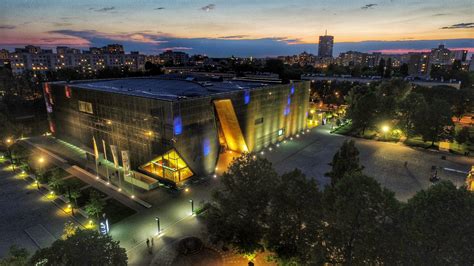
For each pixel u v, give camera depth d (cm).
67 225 3891
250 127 7462
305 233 3206
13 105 11012
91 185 5944
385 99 9025
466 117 11906
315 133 9906
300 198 3256
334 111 13088
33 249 4019
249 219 3631
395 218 2692
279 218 3384
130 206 5166
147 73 17912
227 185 3847
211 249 4041
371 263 2661
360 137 9362
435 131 8000
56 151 8025
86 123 7619
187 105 5609
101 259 2544
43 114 11150
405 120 8775
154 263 3791
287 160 7338
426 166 6838
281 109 8619
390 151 7944
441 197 2580
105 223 4178
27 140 8994
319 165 6994
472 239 2358
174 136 5453
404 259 2502
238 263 3816
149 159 6109
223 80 10244
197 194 5578
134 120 6178
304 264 3178
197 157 6056
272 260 3619
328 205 3048
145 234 4378
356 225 2755
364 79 16338
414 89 11656
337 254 2894
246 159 3928
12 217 4803
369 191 2808
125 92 6656
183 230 4488
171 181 5816
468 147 8188
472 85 16812
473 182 4981
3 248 4031
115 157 6000
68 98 7994
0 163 7088
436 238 2442
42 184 5956
